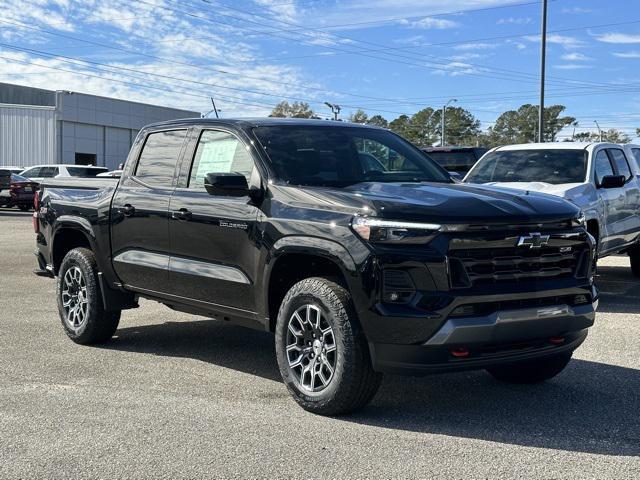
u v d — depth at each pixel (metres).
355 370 4.63
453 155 15.70
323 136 5.94
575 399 5.34
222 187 5.21
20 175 30.42
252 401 5.20
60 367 6.13
